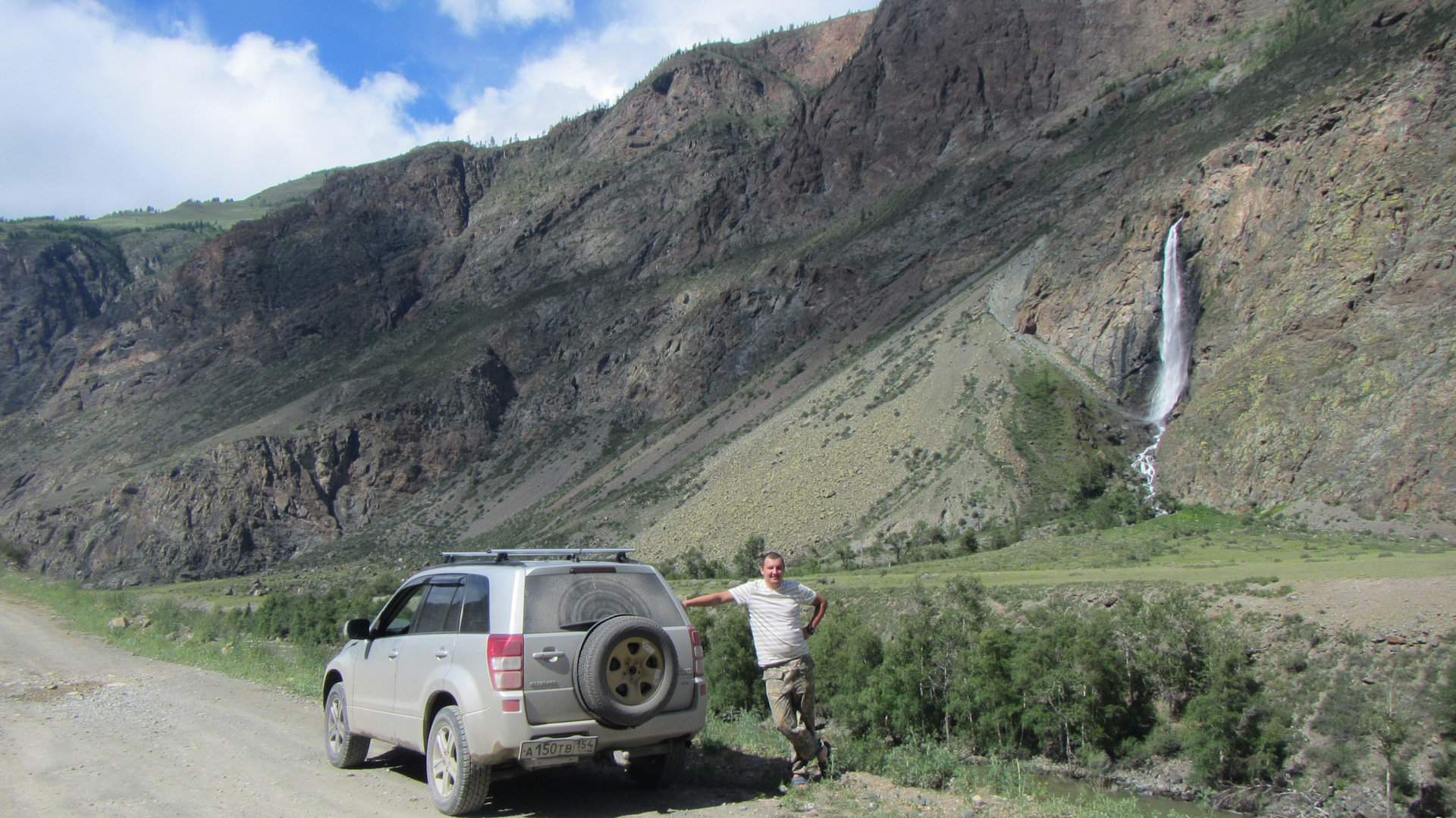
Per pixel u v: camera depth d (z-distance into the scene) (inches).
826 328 5979.3
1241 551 2175.2
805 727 424.8
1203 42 6284.5
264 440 7436.0
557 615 376.5
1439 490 2193.7
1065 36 7150.6
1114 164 5073.8
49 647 1011.9
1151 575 1658.5
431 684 392.8
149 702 641.0
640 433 6663.4
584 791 414.0
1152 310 3668.8
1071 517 2955.2
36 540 7052.2
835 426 4153.5
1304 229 3184.1
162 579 6697.8
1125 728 1067.9
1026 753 1055.6
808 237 7293.3
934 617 1544.0
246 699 661.9
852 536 3270.2
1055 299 4018.2
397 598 459.2
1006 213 5477.4
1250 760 999.6
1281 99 3887.8
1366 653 1039.0
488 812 376.2
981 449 3385.8
